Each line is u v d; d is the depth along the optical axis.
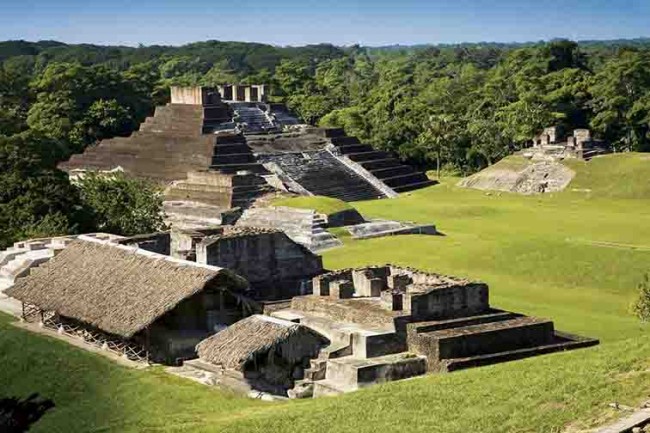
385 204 98.88
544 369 30.61
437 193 108.94
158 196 81.19
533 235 73.88
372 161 116.06
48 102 137.88
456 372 33.25
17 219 64.69
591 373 28.70
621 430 23.23
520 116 129.25
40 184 67.00
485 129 130.38
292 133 120.88
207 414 33.22
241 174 94.00
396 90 161.62
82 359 41.41
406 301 38.19
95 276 45.47
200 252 46.28
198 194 93.12
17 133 108.19
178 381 37.94
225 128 117.44
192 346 41.44
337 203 81.50
